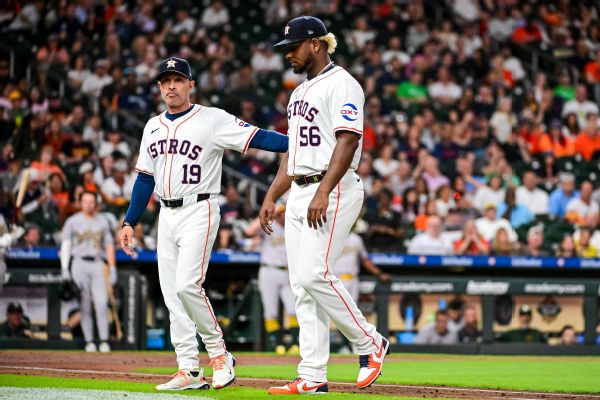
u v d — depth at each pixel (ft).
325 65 61.46
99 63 187.62
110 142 168.45
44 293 130.93
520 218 166.20
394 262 138.41
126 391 61.46
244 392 62.39
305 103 60.70
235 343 140.36
